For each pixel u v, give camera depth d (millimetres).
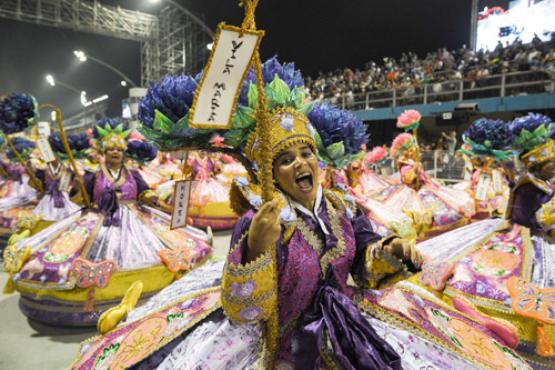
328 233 1615
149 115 1616
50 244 3844
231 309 1368
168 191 5742
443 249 3570
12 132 4355
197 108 1328
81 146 5012
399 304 1832
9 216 5797
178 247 4043
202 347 1607
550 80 14492
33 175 5590
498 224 3570
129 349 1811
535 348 2852
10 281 3777
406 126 6961
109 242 3871
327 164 1899
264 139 1369
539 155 3189
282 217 1562
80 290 3635
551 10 19266
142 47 24000
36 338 3656
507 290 2990
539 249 3168
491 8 21203
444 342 1688
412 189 6820
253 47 1327
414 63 21062
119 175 4250
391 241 1587
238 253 1350
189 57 22906
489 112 15672
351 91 20625
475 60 17703
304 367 1512
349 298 1658
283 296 1551
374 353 1453
